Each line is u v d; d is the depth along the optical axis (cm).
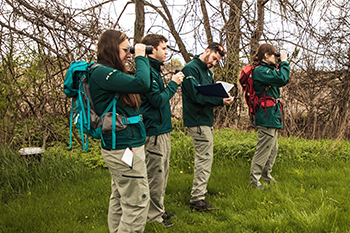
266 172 367
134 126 185
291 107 579
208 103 282
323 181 360
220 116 594
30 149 396
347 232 231
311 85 591
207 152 299
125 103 182
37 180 371
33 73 407
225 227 259
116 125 176
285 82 319
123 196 189
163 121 255
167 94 246
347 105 560
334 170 400
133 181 184
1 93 382
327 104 599
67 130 506
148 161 256
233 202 304
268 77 316
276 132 346
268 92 328
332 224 244
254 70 332
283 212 272
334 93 588
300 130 593
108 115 176
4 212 293
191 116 295
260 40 597
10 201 320
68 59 449
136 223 189
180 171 432
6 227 264
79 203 312
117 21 530
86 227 262
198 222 274
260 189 335
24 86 416
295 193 319
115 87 171
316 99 599
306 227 242
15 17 411
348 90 565
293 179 375
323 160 450
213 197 330
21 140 444
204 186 302
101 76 173
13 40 407
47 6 437
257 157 342
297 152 470
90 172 421
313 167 430
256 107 330
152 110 250
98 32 475
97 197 334
